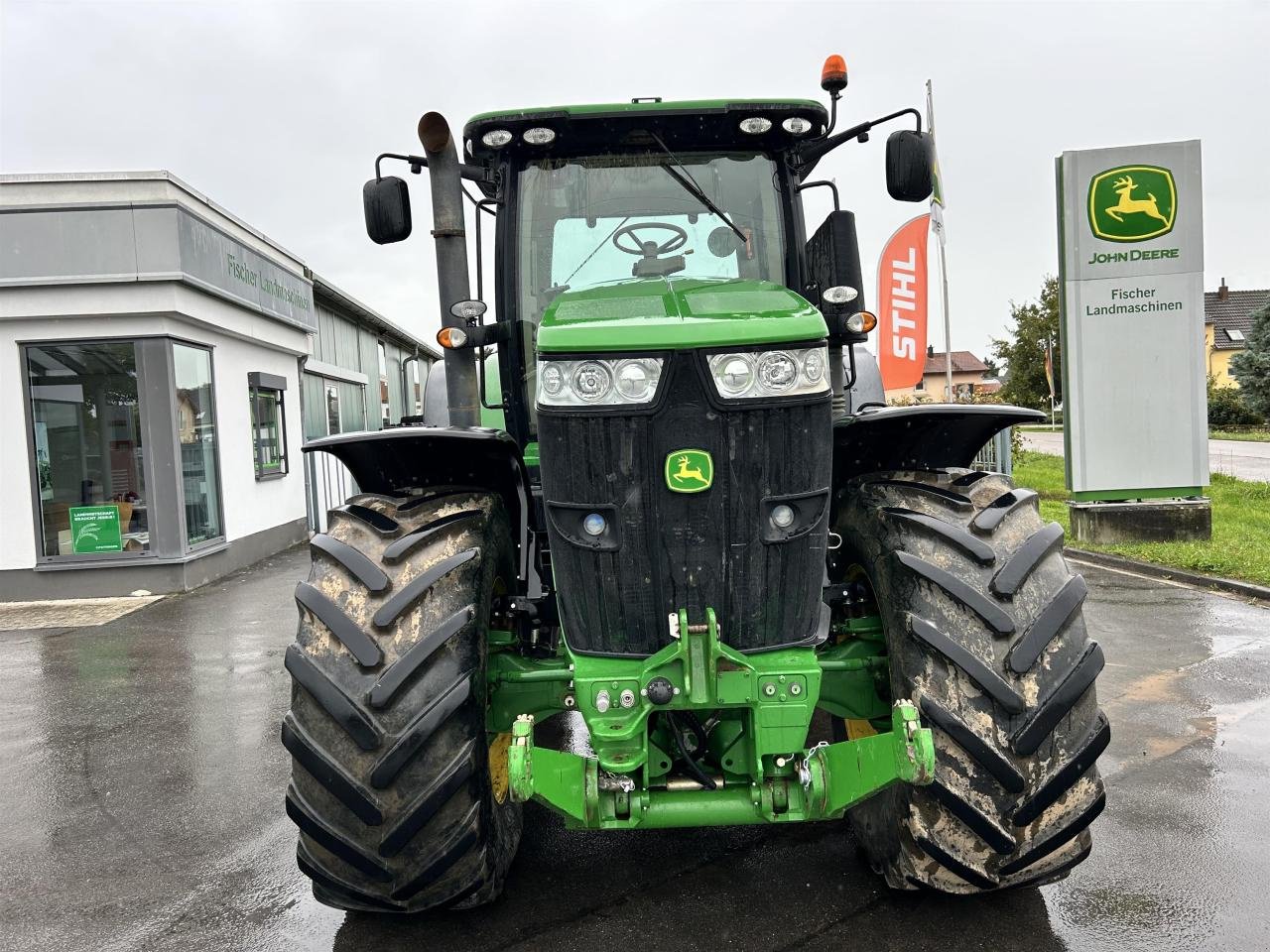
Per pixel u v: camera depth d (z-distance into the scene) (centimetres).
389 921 276
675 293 245
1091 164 898
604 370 217
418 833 227
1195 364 905
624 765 224
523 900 284
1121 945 252
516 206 324
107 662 626
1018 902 275
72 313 855
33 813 374
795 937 259
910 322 1105
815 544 228
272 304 1121
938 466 315
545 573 328
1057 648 232
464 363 289
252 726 479
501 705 271
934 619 236
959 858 232
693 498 220
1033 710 227
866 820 274
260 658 623
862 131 314
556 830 336
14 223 837
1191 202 889
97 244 844
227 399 1038
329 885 237
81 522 884
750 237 327
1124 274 907
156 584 888
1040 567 243
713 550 223
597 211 325
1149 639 587
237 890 304
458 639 235
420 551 246
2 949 272
